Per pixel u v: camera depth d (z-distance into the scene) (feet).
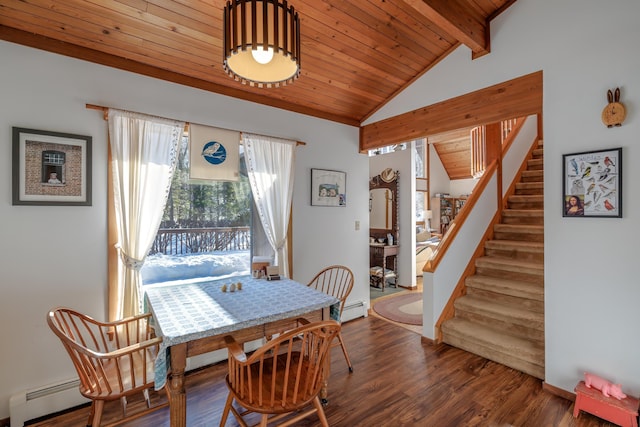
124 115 7.45
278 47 4.23
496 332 9.26
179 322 5.38
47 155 6.67
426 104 10.21
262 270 8.72
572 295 7.03
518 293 9.39
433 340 9.87
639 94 6.15
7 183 6.31
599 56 6.68
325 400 6.82
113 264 7.41
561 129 7.22
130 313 7.43
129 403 6.91
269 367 5.97
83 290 7.09
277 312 5.90
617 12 6.44
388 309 13.50
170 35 7.13
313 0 6.99
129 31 6.88
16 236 6.40
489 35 8.67
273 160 9.97
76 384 6.86
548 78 7.46
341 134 12.00
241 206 9.92
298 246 10.73
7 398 6.31
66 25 6.50
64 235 6.89
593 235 6.73
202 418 6.45
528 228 11.33
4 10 5.96
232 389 5.06
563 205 7.16
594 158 6.69
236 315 5.74
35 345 6.58
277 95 10.06
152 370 5.72
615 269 6.44
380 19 7.91
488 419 6.37
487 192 12.04
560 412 6.58
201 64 8.18
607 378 6.51
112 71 7.45
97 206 7.27
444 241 10.46
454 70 9.46
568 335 7.08
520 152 14.05
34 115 6.56
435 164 29.14
